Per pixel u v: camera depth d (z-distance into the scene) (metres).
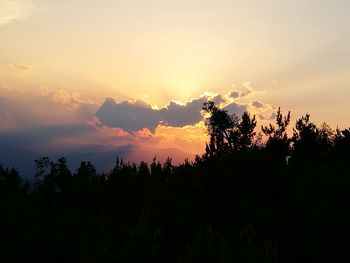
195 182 22.05
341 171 23.47
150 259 9.23
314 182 21.11
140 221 9.83
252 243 9.21
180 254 9.95
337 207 17.28
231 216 18.06
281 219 16.09
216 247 8.93
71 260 9.59
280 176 21.86
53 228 10.62
